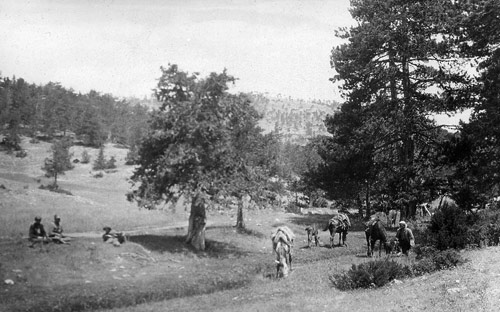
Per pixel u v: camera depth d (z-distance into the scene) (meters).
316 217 52.31
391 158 42.84
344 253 29.19
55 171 74.88
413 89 37.81
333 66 39.66
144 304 16.33
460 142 36.22
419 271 18.55
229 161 28.88
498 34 33.69
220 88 27.88
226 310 14.43
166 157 26.59
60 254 20.64
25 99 128.75
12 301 15.30
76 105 152.25
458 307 12.80
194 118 26.92
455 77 36.78
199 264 24.20
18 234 25.17
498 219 23.95
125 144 140.88
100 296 16.56
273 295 17.08
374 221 25.27
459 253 20.30
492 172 33.94
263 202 31.25
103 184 87.81
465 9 35.34
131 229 35.84
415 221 35.28
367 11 39.91
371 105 39.12
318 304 14.45
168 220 44.59
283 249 21.83
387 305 13.79
